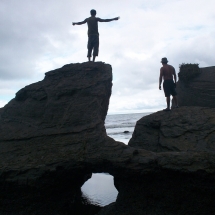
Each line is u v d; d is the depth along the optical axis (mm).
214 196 5930
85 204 8398
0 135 8188
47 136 7762
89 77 8773
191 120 7797
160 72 8664
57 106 8297
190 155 6164
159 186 6547
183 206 6246
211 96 9031
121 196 7082
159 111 8898
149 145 8023
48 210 7277
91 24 9805
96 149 7035
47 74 9367
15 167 7066
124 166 6590
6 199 7285
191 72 9477
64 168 6977
